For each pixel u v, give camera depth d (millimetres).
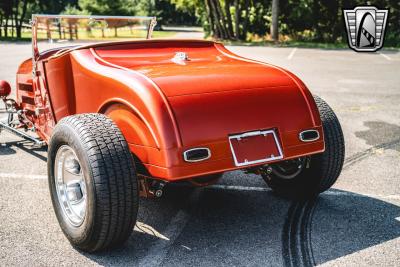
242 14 31531
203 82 3537
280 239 3686
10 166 5402
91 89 3770
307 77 12875
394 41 26391
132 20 5281
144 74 3574
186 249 3529
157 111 3227
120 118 3518
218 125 3348
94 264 3316
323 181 4184
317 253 3473
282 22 30859
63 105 4242
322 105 4223
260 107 3549
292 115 3652
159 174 3246
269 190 4715
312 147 3725
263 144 3504
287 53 20719
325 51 22031
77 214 3506
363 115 8242
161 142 3191
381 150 6137
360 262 3352
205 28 33469
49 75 4410
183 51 4477
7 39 31328
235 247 3559
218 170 3322
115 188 3148
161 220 4023
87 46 4039
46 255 3430
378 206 4328
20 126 6090
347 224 3947
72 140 3273
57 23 4969
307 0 29188
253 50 22328
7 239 3660
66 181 3658
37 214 4129
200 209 4254
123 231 3299
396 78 12898
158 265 3301
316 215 4121
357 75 13406
